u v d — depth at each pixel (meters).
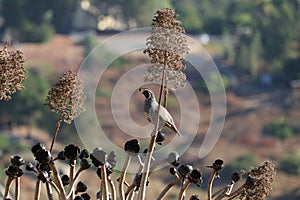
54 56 79.44
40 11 93.38
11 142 47.31
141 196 4.14
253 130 60.06
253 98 71.75
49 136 52.03
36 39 88.38
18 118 52.12
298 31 83.44
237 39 87.94
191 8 96.06
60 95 3.94
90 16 93.19
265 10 84.56
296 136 59.19
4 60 3.90
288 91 74.06
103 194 4.10
